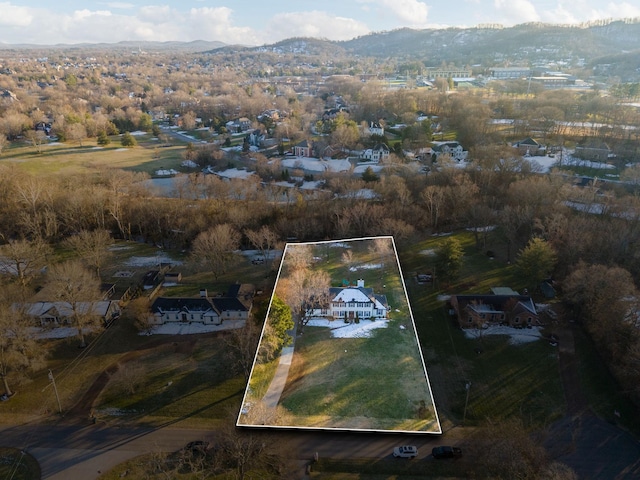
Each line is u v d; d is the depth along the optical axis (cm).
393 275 8750
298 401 5766
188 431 5597
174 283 9169
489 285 8731
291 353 6531
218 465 5066
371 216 10475
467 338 7250
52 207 11562
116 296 8406
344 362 6262
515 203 11200
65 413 5941
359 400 5712
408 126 19338
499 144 17088
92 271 9288
